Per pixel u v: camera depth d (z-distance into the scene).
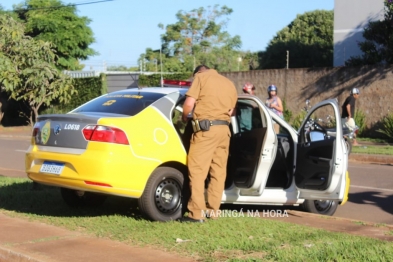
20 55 9.20
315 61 46.78
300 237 6.07
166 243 5.82
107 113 7.01
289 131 7.85
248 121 7.59
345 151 7.25
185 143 7.11
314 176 7.41
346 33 28.67
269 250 5.51
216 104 6.73
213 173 6.91
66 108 33.06
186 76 28.72
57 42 36.78
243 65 45.88
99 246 5.79
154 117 6.95
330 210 8.37
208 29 44.88
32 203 8.16
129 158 6.56
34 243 5.94
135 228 6.49
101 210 7.73
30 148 7.25
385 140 21.03
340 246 5.59
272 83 24.72
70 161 6.61
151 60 45.41
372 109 22.02
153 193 6.73
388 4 22.41
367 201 9.70
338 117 7.29
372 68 21.94
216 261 5.17
